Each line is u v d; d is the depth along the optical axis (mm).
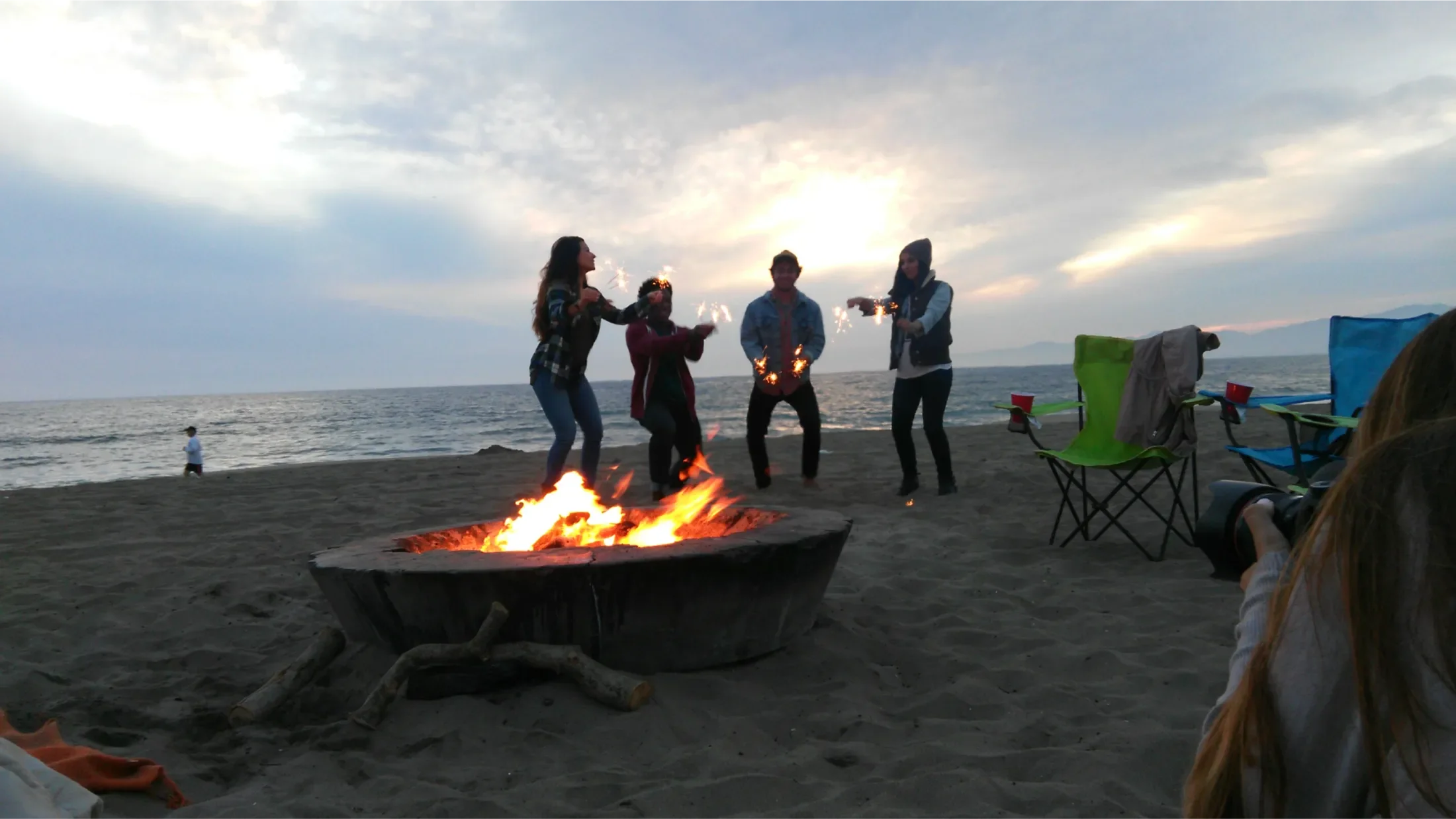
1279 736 741
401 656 3025
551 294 5254
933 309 6855
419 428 39094
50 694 3424
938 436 7066
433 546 3754
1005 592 4355
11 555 6246
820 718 2912
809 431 7656
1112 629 3729
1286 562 904
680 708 2955
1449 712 646
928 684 3264
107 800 2402
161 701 3357
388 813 2363
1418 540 656
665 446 7016
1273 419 13625
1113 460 5113
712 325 6852
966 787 2365
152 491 9812
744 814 2307
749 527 3816
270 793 2494
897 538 5637
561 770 2613
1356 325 5207
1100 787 2377
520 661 3039
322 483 9953
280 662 3785
